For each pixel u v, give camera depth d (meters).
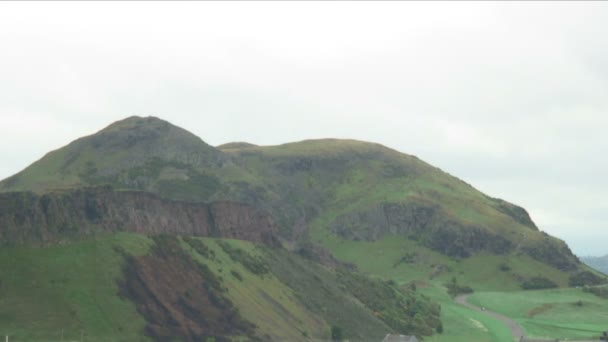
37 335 185.38
